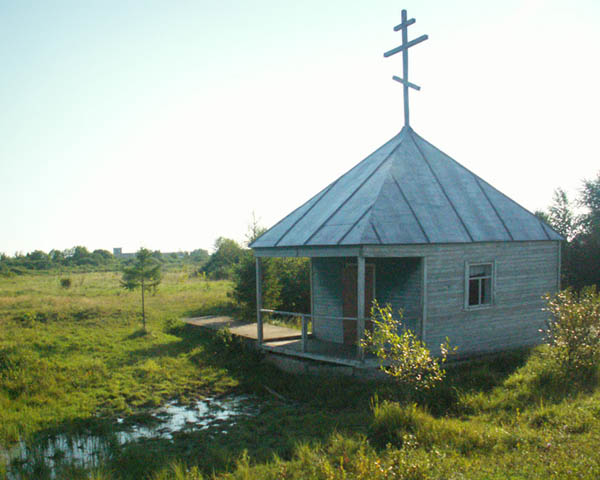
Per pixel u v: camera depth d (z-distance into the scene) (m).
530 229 14.73
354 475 6.30
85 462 7.93
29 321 19.50
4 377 12.45
